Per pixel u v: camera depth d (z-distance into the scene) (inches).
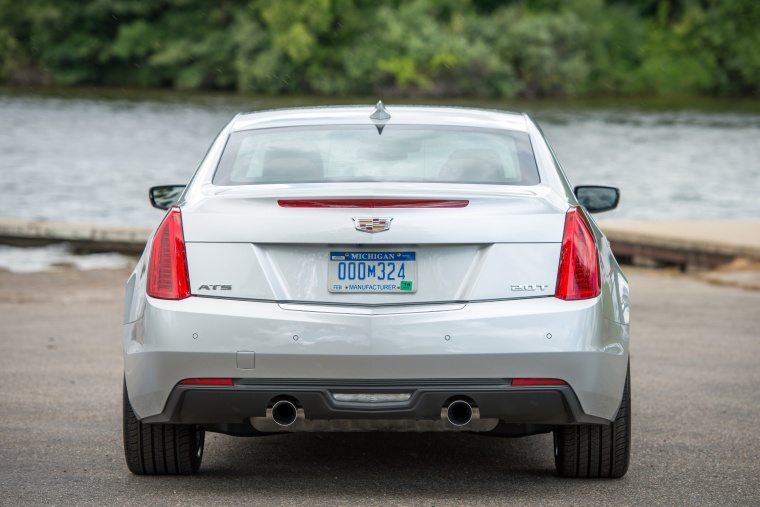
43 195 1796.3
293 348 268.7
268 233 274.1
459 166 305.0
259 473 316.2
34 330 604.7
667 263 1015.0
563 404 272.5
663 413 403.2
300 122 327.0
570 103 4685.0
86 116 3543.3
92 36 5118.1
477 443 360.5
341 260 273.7
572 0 5162.4
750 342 571.8
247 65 4862.2
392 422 274.4
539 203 280.4
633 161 2529.5
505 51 4879.4
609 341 278.8
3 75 5093.5
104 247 1064.8
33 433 364.2
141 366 277.0
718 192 2006.6
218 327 270.7
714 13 5187.0
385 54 4763.8
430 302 272.7
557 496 290.7
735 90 5251.0
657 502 285.4
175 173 2165.4
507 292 273.0
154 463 304.3
